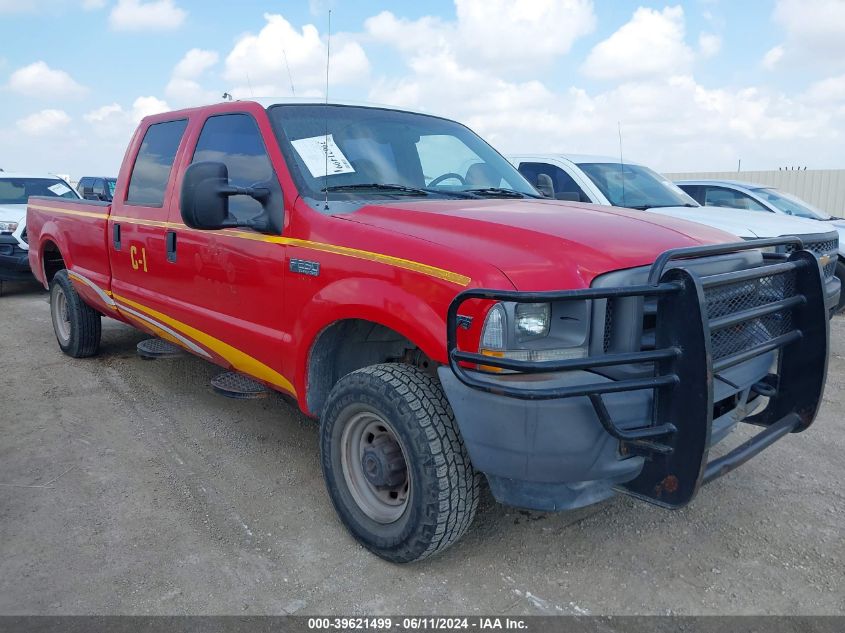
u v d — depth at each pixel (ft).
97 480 12.77
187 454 13.99
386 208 10.77
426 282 8.99
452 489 9.18
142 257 15.58
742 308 9.36
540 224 9.70
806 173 60.85
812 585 9.65
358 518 10.36
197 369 19.95
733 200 30.40
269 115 12.44
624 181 25.22
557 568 10.06
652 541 10.79
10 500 11.96
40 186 39.60
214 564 10.09
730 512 11.70
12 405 16.85
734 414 10.03
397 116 14.10
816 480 12.93
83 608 9.04
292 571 9.95
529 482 8.92
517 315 8.35
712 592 9.50
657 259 8.29
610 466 8.47
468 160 14.30
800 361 10.32
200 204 10.87
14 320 27.81
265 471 13.23
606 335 8.59
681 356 8.09
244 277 12.28
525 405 8.14
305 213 11.07
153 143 15.99
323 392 11.39
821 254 21.08
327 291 10.34
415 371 9.75
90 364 20.47
